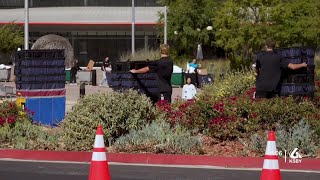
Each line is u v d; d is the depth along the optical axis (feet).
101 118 40.73
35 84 53.78
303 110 41.22
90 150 40.16
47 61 54.19
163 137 40.01
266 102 41.78
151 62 48.57
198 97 50.60
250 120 41.01
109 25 196.65
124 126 41.19
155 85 48.60
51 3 206.90
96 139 25.40
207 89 59.16
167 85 46.70
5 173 34.22
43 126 50.85
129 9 200.03
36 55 53.78
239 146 39.99
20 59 53.62
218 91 55.67
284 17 129.59
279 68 43.93
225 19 130.31
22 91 53.62
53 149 40.83
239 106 41.86
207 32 165.99
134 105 41.83
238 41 128.06
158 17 184.85
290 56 44.14
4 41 168.86
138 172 34.65
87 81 121.19
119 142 40.01
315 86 48.52
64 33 203.10
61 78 54.80
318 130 39.73
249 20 129.08
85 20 197.57
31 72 53.62
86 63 203.21
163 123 41.73
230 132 40.78
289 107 41.16
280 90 44.50
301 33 131.54
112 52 202.28
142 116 42.11
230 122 40.93
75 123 40.63
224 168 36.40
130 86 48.37
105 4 204.64
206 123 42.04
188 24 167.22
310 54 44.39
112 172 34.55
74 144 40.32
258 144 38.52
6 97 82.64
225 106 41.93
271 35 127.03
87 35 203.31
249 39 127.85
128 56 139.13
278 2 128.98
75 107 41.65
